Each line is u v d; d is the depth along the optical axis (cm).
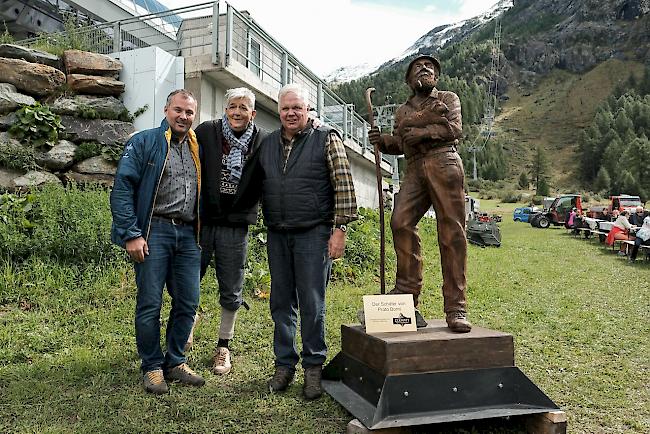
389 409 293
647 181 8725
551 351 502
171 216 382
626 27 18612
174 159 387
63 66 925
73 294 583
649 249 1373
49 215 667
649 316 688
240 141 406
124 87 935
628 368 453
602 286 953
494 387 313
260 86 1046
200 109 932
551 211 3019
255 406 350
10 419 320
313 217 371
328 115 1576
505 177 11475
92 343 466
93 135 870
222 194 411
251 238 804
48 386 369
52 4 1752
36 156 812
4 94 828
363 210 1366
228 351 432
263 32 1095
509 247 1689
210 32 1064
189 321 396
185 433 310
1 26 1720
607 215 2539
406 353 303
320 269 375
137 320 374
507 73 18788
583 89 16538
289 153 378
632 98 14012
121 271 638
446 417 294
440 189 341
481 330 341
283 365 382
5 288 570
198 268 402
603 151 11362
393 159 2414
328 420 330
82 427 309
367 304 338
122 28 1238
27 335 469
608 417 346
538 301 771
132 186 373
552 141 13888
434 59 350
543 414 310
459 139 350
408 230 354
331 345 487
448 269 343
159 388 365
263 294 662
